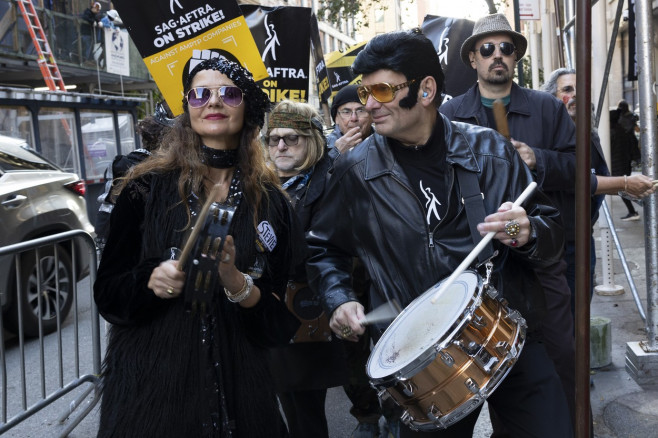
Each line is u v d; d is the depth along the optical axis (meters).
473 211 2.40
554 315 3.09
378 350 2.31
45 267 5.95
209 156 2.23
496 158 2.46
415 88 2.41
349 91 4.50
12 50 16.05
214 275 1.97
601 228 6.59
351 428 4.23
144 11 3.90
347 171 2.60
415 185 2.47
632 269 7.67
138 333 2.15
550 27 10.92
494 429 3.44
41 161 7.14
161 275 2.03
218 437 2.10
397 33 2.44
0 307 3.68
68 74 18.95
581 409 1.94
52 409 4.68
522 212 2.23
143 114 21.25
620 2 4.74
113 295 2.13
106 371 2.17
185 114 2.27
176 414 2.07
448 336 2.05
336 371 3.21
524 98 3.72
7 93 11.99
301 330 3.18
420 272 2.44
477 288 2.14
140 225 2.20
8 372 5.39
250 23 5.12
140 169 2.21
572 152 3.63
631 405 4.10
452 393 2.08
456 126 2.52
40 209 6.67
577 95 1.88
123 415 2.08
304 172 3.52
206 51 2.47
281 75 5.17
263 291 2.26
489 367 2.09
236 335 2.19
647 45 4.27
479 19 3.76
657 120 4.33
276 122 3.50
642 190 3.90
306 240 2.74
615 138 12.30
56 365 5.52
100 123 14.85
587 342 1.93
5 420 3.67
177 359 2.10
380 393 2.24
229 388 2.14
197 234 1.98
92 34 18.38
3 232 6.26
